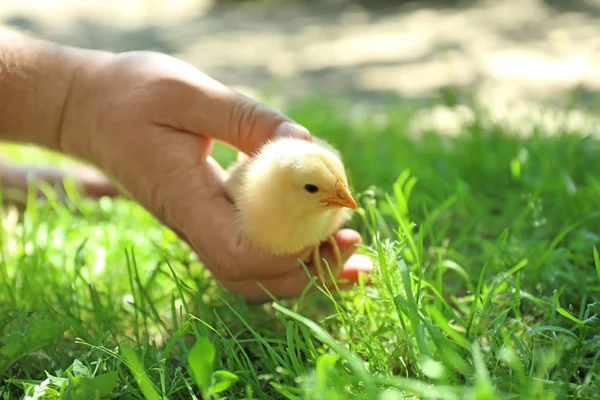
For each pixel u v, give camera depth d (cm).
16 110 51
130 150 48
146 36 176
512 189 69
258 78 132
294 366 41
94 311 48
